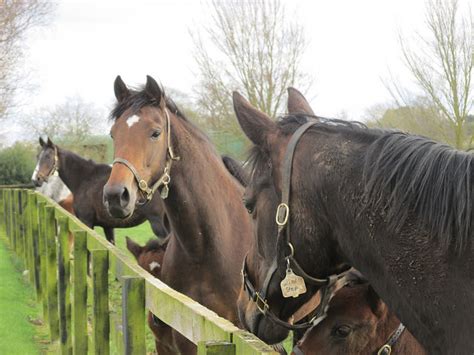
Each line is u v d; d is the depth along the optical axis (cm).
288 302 243
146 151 423
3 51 2280
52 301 616
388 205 197
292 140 223
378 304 267
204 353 184
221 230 418
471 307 180
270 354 158
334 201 209
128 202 415
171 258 438
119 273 347
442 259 187
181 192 416
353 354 271
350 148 212
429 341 192
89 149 2219
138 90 452
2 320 723
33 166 2500
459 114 1147
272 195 230
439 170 191
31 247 920
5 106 2345
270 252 233
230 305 419
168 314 256
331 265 222
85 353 454
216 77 1783
